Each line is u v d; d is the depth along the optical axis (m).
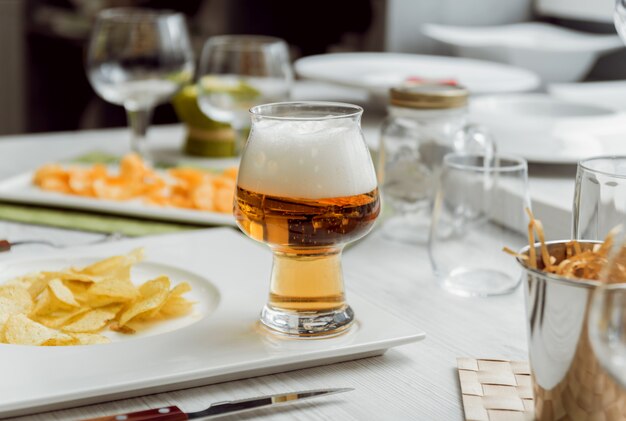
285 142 0.90
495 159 1.10
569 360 0.81
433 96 1.21
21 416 0.84
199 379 0.89
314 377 0.91
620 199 0.96
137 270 1.08
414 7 2.52
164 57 1.50
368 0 2.62
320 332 0.93
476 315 1.03
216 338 0.93
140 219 1.29
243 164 0.92
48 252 1.11
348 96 1.99
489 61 2.17
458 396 0.88
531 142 1.41
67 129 3.33
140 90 1.50
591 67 2.38
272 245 0.92
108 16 1.49
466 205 1.08
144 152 1.54
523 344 0.97
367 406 0.87
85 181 1.36
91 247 1.13
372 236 1.24
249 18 3.10
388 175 1.25
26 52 3.21
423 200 1.24
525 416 0.85
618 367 0.76
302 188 0.90
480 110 1.48
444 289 1.08
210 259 1.10
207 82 1.51
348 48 2.76
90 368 0.88
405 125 1.24
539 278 0.82
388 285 1.09
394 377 0.91
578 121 1.42
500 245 1.08
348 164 0.91
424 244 1.21
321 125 0.91
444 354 0.95
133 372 0.87
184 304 0.98
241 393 0.88
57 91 3.29
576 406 0.81
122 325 0.95
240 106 1.52
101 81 1.50
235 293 1.02
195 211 1.29
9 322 0.92
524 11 2.59
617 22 1.01
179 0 3.08
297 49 2.98
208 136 1.57
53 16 3.13
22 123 3.29
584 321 0.80
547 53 2.04
